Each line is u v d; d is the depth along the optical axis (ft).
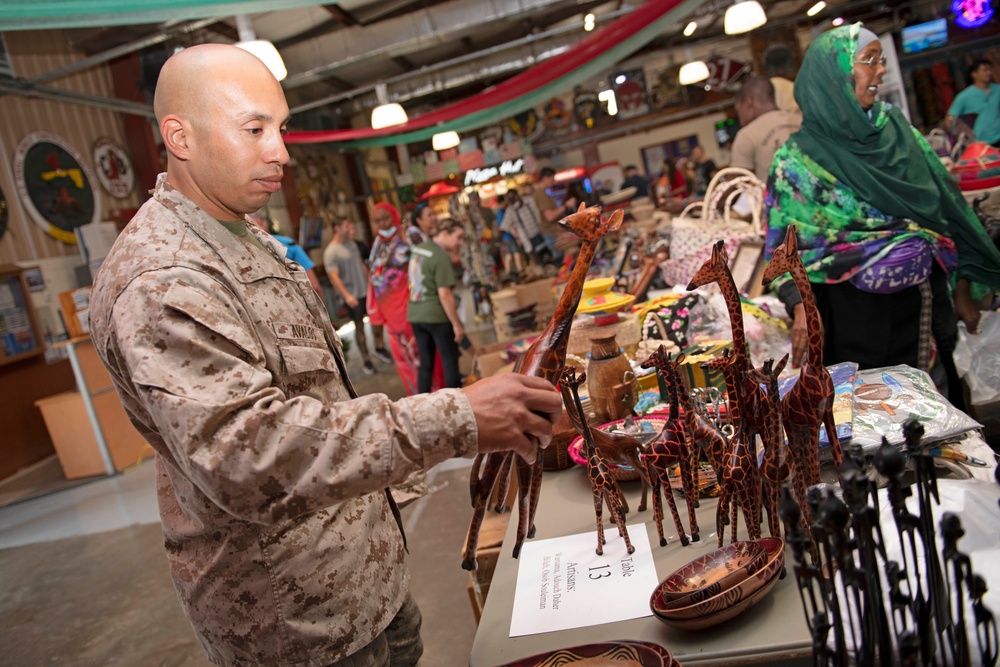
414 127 24.32
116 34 24.88
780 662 3.08
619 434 4.39
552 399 3.22
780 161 7.59
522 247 35.63
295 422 2.96
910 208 7.18
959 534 2.30
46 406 18.35
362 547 4.03
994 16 38.88
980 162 10.00
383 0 27.73
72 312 18.24
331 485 2.89
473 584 6.03
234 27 27.55
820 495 2.45
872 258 7.15
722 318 8.05
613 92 42.86
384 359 28.73
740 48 42.83
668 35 42.34
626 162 45.68
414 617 4.75
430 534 11.55
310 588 3.76
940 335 7.70
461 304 35.78
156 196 3.71
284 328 3.87
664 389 6.15
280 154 3.79
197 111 3.69
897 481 2.38
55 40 24.35
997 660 2.45
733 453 3.67
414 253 17.51
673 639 3.23
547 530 4.58
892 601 2.34
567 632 3.47
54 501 17.12
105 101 22.29
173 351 3.10
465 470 14.03
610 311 7.55
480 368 12.12
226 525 3.65
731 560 3.58
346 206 44.42
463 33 33.32
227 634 3.80
